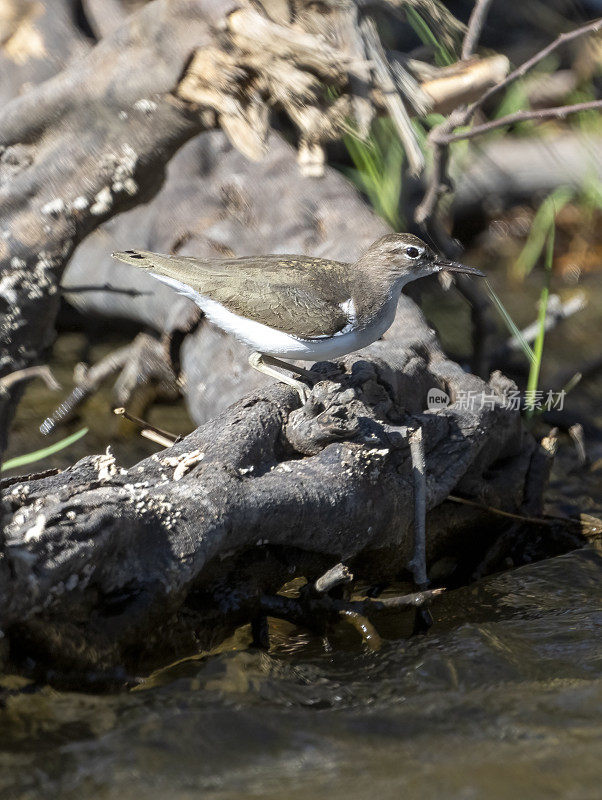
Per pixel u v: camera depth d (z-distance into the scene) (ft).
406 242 33.04
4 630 22.06
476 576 33.60
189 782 21.44
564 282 59.93
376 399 31.81
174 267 33.32
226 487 25.93
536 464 36.58
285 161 46.11
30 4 47.19
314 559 28.37
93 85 34.27
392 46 61.57
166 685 24.88
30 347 37.22
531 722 24.06
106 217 36.58
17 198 35.29
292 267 32.76
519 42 67.51
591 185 59.47
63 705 23.26
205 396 40.96
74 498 23.67
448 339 53.47
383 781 21.56
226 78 33.01
